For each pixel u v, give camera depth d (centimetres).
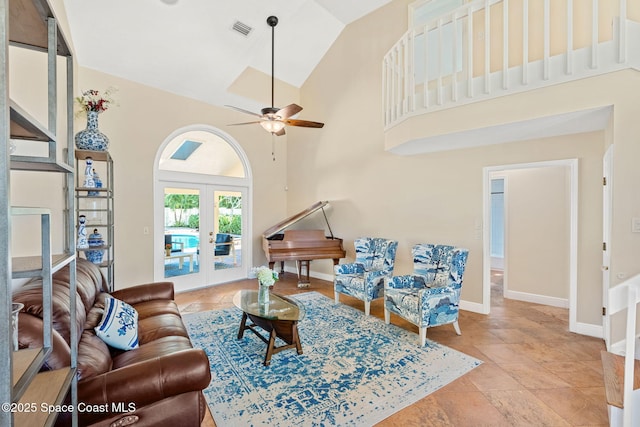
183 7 363
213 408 208
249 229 612
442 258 358
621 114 239
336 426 191
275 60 558
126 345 211
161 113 482
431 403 214
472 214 405
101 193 416
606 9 295
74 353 136
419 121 344
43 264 106
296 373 252
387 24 484
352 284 414
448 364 267
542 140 349
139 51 402
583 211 330
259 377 246
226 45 431
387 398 219
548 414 203
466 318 385
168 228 500
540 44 338
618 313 259
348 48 545
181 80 469
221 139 573
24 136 115
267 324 284
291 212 669
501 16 366
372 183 516
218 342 313
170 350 204
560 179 435
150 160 471
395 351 292
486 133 322
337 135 572
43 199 266
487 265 397
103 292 290
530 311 414
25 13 108
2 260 72
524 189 465
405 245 471
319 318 382
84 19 345
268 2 393
